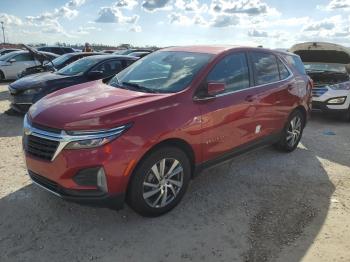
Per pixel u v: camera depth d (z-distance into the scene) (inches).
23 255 125.7
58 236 137.1
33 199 163.6
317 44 377.7
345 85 351.6
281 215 158.1
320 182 195.5
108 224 146.1
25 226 142.8
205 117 160.1
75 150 129.5
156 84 169.0
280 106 213.8
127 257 126.3
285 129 228.5
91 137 129.0
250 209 162.4
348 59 381.1
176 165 153.0
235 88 181.8
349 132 317.4
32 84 317.1
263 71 204.8
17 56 670.5
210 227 146.3
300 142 273.9
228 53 183.3
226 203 167.2
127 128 134.1
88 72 341.4
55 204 159.8
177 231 142.7
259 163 219.8
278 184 190.4
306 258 128.6
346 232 146.2
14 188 173.9
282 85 214.8
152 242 135.3
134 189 140.1
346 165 224.4
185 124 151.0
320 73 369.1
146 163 140.4
